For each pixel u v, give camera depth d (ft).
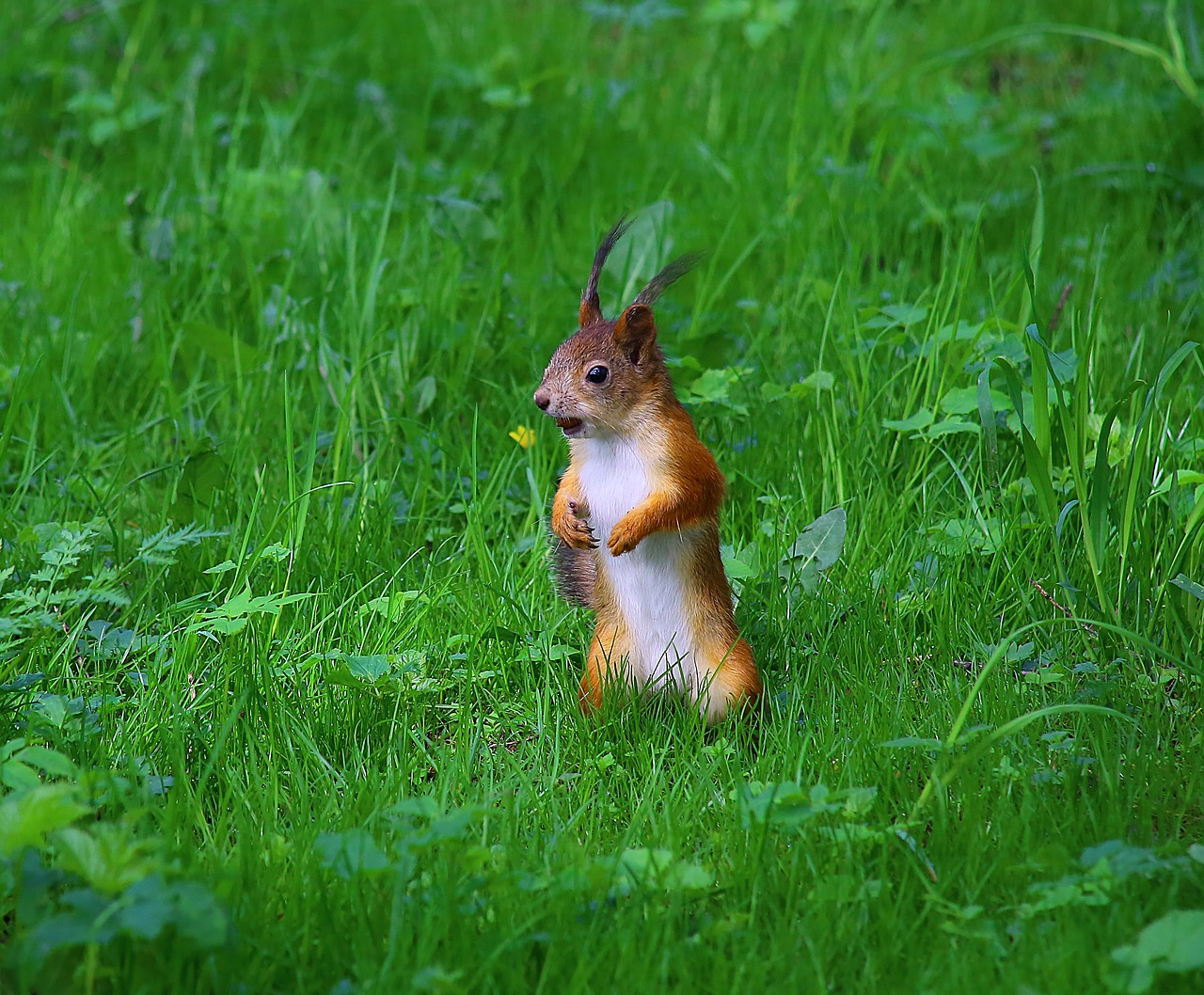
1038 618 25.25
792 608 25.67
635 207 42.63
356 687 22.53
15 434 31.42
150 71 51.70
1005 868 18.12
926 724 21.84
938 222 40.04
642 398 22.34
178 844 18.58
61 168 46.19
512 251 40.06
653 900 17.49
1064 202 42.06
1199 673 21.25
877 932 17.21
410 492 29.48
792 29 55.36
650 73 53.98
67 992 15.38
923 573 26.37
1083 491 23.98
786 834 19.04
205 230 39.29
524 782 20.35
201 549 27.12
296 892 17.38
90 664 24.16
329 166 44.29
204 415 31.76
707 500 22.54
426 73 51.57
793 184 42.47
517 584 26.48
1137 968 15.25
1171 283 37.27
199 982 15.65
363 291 35.40
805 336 35.42
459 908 17.01
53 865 17.75
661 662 22.94
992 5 55.88
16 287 36.91
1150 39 51.13
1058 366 28.30
